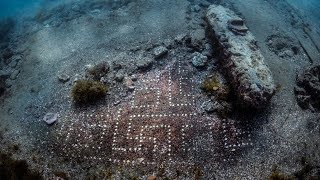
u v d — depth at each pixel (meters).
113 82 12.80
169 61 13.48
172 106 11.86
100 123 11.60
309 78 12.43
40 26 16.72
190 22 15.24
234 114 11.36
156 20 15.65
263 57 12.67
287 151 10.45
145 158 10.51
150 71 13.23
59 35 15.84
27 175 10.18
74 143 11.22
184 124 11.26
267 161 10.20
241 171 10.00
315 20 18.09
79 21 16.41
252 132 10.91
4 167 10.46
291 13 17.06
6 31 16.89
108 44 14.78
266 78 11.69
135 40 14.73
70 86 13.13
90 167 10.49
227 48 12.44
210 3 16.58
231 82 11.82
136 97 12.30
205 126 11.13
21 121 12.41
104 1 17.39
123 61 13.70
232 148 10.55
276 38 14.73
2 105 13.27
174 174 10.05
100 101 12.28
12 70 14.57
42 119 12.26
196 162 10.29
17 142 11.66
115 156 10.67
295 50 14.34
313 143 10.72
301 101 11.78
